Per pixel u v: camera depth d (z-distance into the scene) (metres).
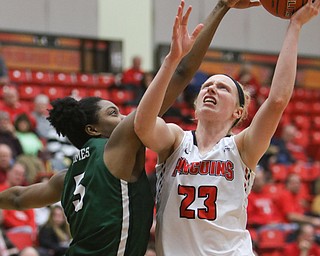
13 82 21.14
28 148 15.29
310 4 5.23
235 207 5.30
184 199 5.34
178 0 25.75
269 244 14.73
